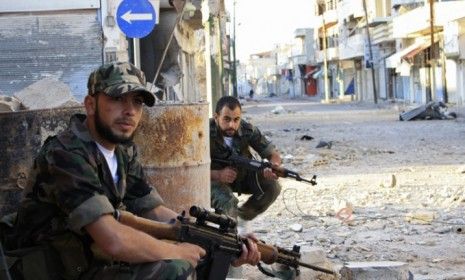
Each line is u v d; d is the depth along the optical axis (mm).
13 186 5137
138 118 3850
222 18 33219
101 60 12117
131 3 9938
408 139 24547
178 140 5766
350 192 12953
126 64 3846
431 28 45594
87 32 12117
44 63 12141
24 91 7000
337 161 18344
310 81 103000
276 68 130000
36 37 12109
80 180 3643
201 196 5945
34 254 3742
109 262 3807
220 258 3980
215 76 29391
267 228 9758
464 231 9133
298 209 11234
